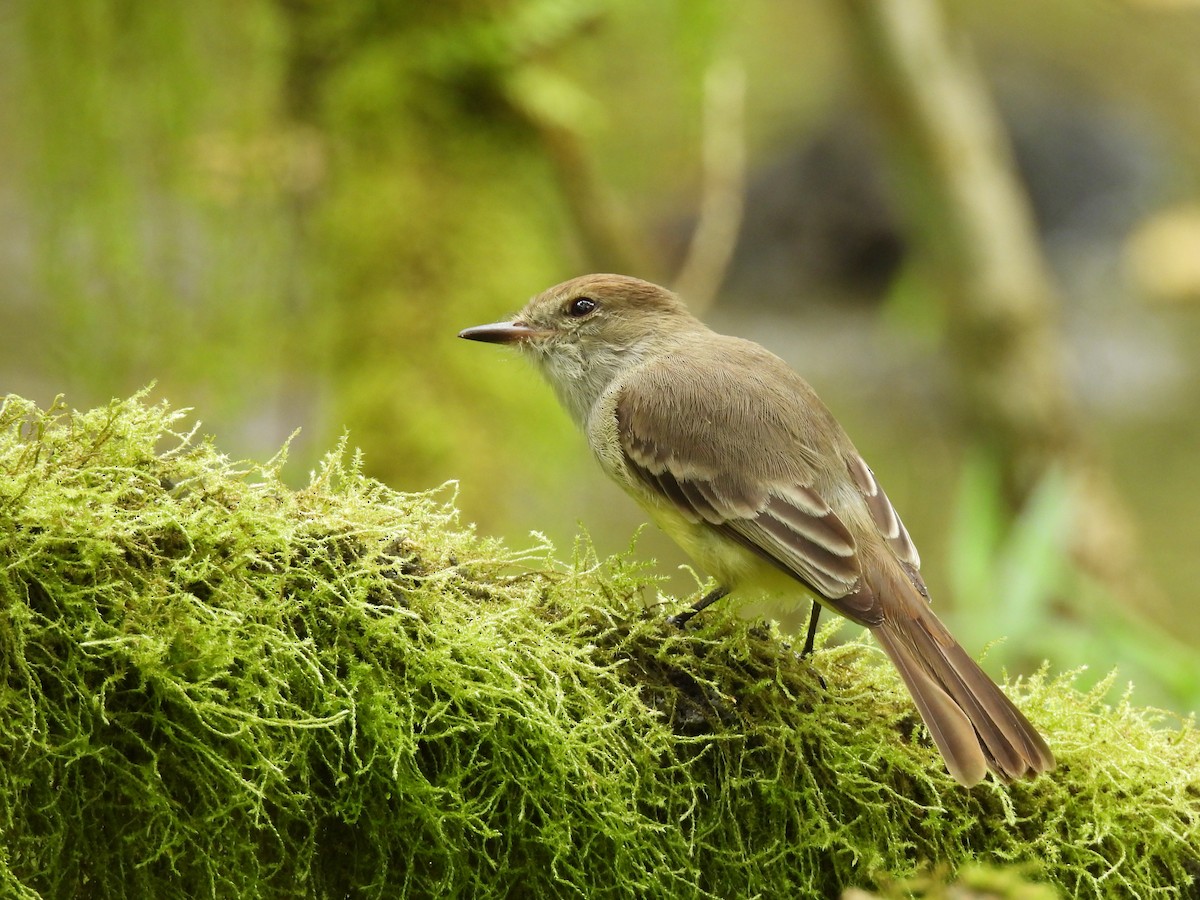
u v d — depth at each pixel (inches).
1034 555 367.6
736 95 463.8
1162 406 767.1
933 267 523.2
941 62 499.5
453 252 459.8
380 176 454.9
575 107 458.9
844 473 253.3
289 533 185.0
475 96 456.1
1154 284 689.6
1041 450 514.3
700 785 199.3
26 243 689.6
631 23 499.5
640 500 263.9
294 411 520.1
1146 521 637.3
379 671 188.1
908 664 218.1
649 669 207.6
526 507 482.0
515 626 197.3
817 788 206.1
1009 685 252.2
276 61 454.6
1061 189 927.7
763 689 208.8
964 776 197.0
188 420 479.8
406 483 458.9
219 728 179.6
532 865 196.1
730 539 248.2
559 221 499.2
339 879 194.2
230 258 462.9
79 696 172.9
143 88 457.7
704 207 469.1
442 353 460.4
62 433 182.5
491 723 189.2
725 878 204.2
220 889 184.2
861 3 487.2
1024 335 513.0
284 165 455.2
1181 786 212.8
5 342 632.4
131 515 179.5
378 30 446.6
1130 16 610.2
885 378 793.6
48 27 455.8
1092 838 211.5
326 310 462.9
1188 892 215.0
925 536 638.5
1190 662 343.3
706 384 259.8
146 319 469.1
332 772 183.9
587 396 308.3
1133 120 930.1
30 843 173.8
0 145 627.8
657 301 307.9
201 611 178.1
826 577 236.5
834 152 905.5
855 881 206.8
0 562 171.8
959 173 502.6
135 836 177.2
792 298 887.7
